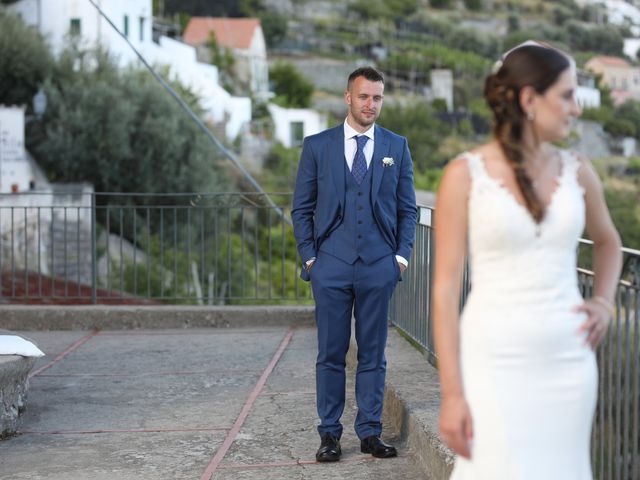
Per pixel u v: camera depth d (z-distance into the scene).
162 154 33.72
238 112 64.25
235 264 27.69
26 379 5.93
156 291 25.80
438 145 91.31
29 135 33.91
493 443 2.56
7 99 34.78
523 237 2.53
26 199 28.14
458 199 2.58
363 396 5.02
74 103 33.94
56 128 33.75
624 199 89.69
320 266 4.82
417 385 5.70
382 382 5.03
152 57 52.75
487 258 2.58
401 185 4.87
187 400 6.48
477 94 100.81
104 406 6.33
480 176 2.56
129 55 44.25
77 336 8.84
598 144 99.38
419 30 111.81
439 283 2.57
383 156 4.81
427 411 5.12
